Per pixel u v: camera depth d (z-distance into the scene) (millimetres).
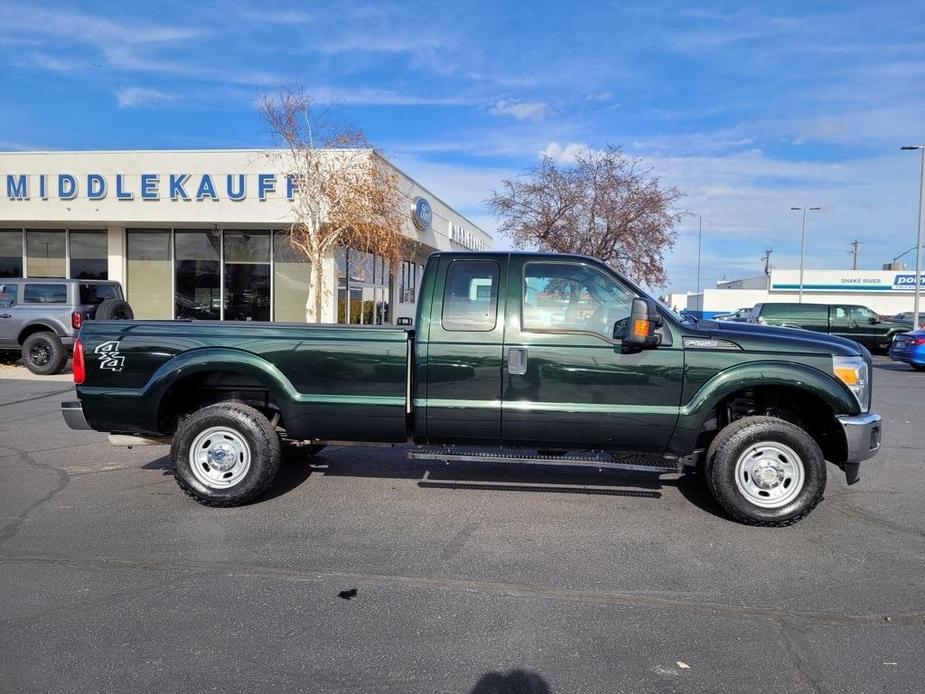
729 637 3365
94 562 4230
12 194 17906
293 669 3033
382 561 4289
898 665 3123
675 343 4957
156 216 17688
